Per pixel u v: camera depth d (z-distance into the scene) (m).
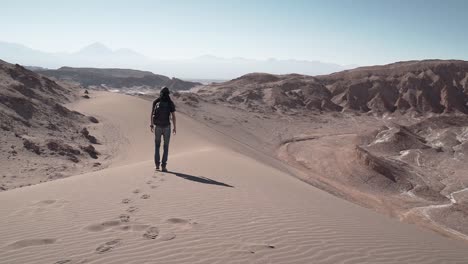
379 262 4.98
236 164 14.32
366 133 66.44
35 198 7.32
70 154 23.11
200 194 7.92
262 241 5.25
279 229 5.90
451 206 32.97
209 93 108.69
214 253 4.67
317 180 36.50
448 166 49.50
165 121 10.59
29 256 4.46
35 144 22.61
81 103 55.47
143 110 48.59
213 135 43.75
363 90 115.38
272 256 4.71
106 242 4.93
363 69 132.12
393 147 58.34
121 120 42.00
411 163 51.81
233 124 70.31
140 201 7.11
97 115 43.06
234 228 5.75
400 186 40.53
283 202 8.08
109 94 69.06
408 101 108.38
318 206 8.38
